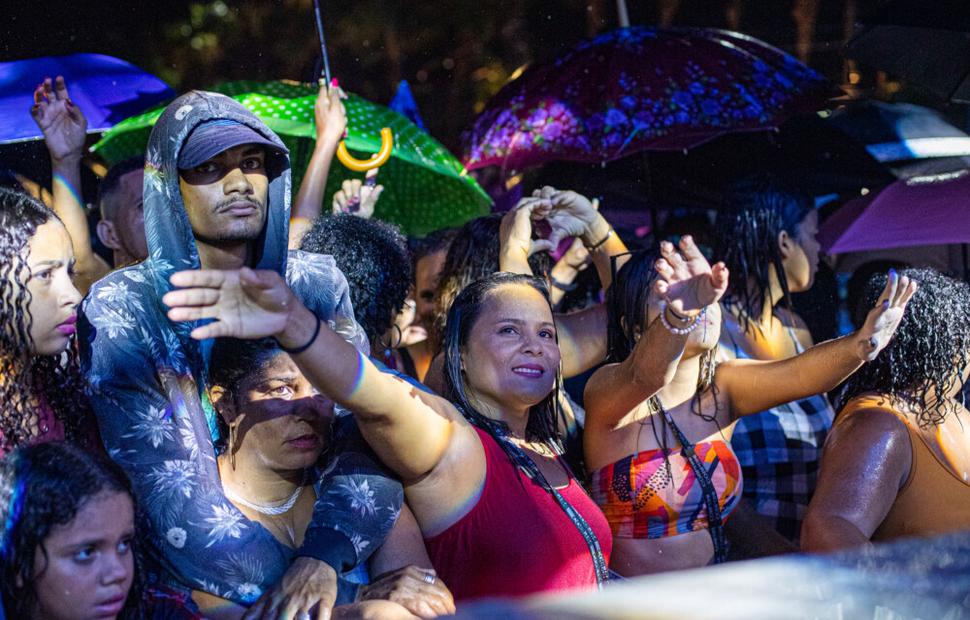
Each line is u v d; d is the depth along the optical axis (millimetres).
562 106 4789
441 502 2459
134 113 4383
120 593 2064
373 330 3160
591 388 3102
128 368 2256
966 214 5258
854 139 5715
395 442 2256
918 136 5719
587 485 3195
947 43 4590
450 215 5027
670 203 5855
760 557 3443
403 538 2424
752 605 1205
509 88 5105
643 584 1257
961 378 3168
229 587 2201
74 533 2010
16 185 4320
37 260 2316
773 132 5723
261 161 2414
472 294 2787
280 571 2248
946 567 1251
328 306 2553
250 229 2355
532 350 2705
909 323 3123
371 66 12242
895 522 3090
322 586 2150
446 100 12305
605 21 11992
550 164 5922
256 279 1900
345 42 12180
